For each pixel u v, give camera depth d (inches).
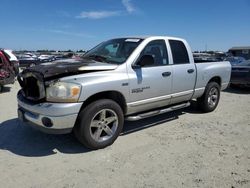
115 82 174.6
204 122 238.2
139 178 138.3
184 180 136.9
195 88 247.1
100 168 148.6
